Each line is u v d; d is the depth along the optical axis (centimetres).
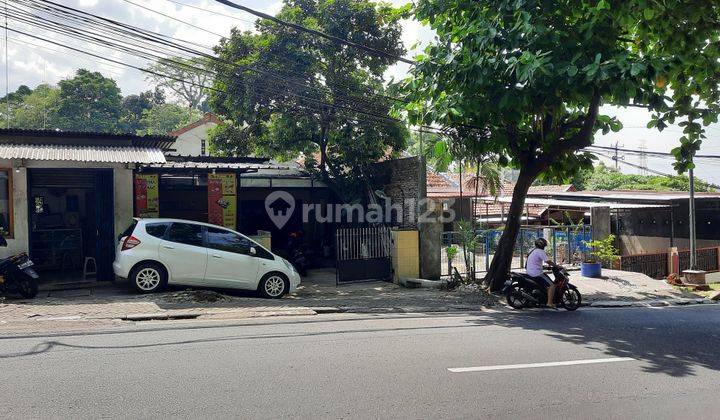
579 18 964
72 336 742
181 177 1490
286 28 1675
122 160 1145
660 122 980
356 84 1730
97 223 1270
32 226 1247
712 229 2089
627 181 3869
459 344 750
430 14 1124
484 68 945
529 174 1280
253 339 746
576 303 1136
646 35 907
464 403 512
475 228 1573
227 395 515
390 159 1694
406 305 1129
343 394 527
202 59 1716
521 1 916
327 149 1844
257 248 1192
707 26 843
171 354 655
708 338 845
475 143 1264
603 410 506
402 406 500
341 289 1351
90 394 511
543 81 905
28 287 1066
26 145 1195
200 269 1129
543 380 593
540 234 1869
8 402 486
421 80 1103
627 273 1623
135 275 1098
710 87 935
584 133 1169
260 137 1814
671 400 539
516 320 977
